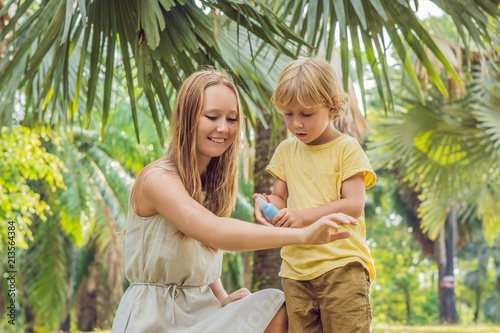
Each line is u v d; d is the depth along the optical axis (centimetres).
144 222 220
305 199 219
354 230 213
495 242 2198
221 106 216
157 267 219
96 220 1115
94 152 1116
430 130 741
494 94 700
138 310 218
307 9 319
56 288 1178
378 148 782
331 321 208
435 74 323
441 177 777
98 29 309
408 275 2716
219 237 192
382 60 311
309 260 211
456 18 323
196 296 228
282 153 233
